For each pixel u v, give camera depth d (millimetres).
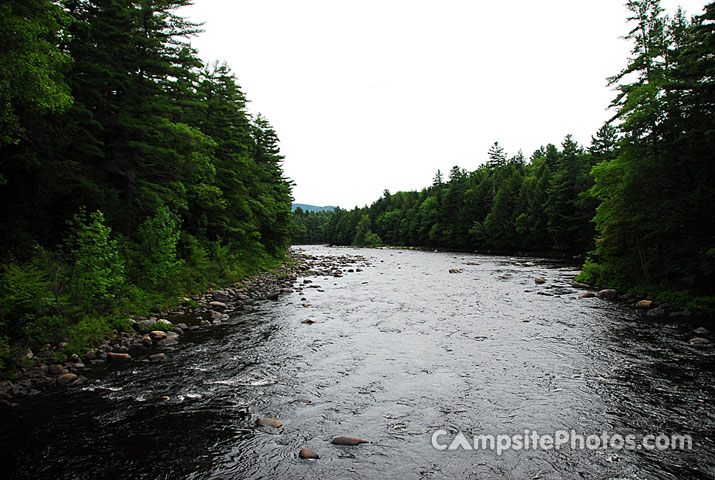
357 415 7531
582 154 56250
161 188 20094
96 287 12570
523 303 19359
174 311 16188
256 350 11711
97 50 16594
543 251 59375
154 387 8820
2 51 9211
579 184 49531
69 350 10375
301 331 13992
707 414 7473
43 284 10961
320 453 6176
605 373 9703
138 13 18266
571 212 51344
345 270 38406
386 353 11484
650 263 21062
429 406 7934
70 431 6809
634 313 16688
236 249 31797
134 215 18422
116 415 7426
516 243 63656
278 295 22312
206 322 14977
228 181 29594
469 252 74125
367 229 124188
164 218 18141
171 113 20516
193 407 7824
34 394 8320
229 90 30172
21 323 9945
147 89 18812
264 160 44250
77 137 15914
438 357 11094
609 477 5531
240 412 7625
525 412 7629
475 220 76688
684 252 18328
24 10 9695
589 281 25250
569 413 7574
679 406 7832
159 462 5918
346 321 15617
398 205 120812
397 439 6617
